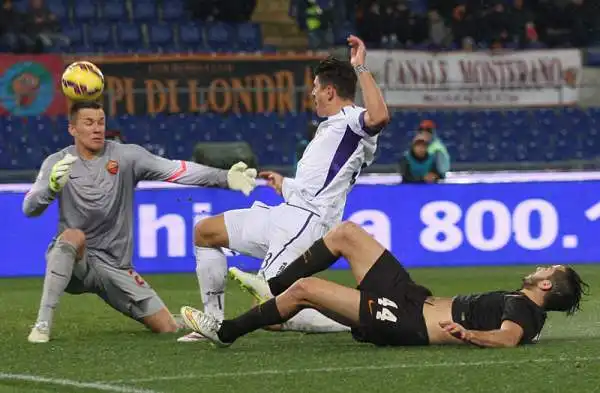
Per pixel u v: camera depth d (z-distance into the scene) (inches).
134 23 2711.6
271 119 2497.5
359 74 871.7
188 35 2711.6
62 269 898.1
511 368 727.7
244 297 1284.4
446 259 1662.2
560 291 807.7
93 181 932.0
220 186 933.2
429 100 2586.1
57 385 701.9
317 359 775.7
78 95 957.8
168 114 2459.4
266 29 2765.7
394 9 2721.5
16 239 1589.6
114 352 825.5
